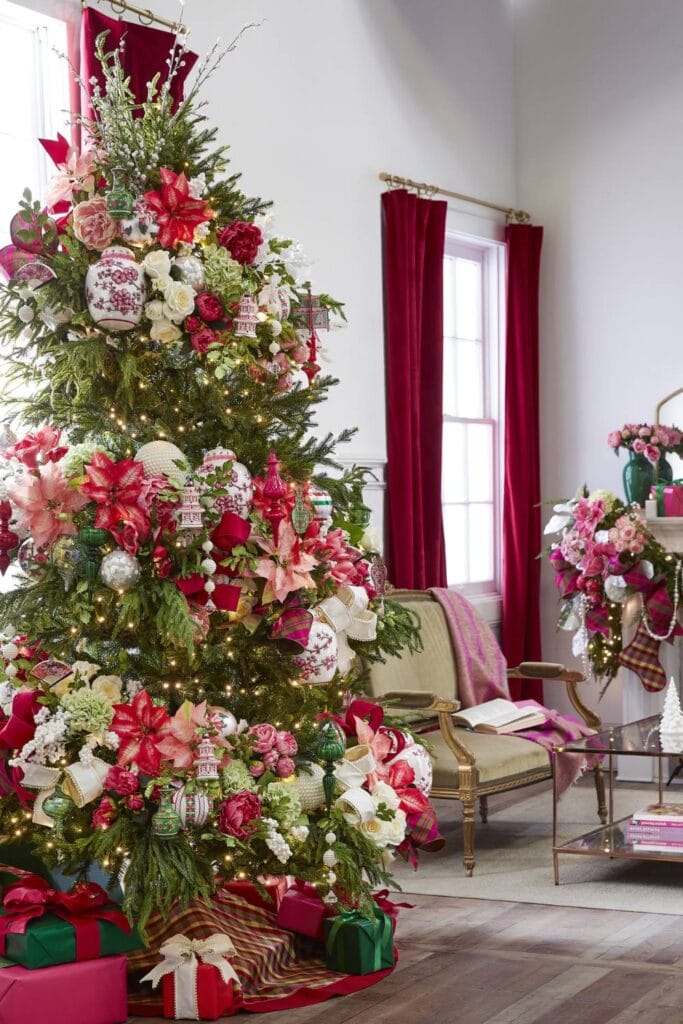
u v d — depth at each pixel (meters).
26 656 3.71
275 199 5.96
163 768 3.48
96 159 3.72
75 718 3.46
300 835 3.64
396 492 6.55
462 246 7.56
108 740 3.46
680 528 6.52
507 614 7.48
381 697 5.16
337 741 3.80
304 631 3.70
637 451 6.90
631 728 5.29
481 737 5.49
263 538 3.65
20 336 4.02
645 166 7.50
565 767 5.29
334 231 6.34
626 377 7.57
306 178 6.15
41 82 4.84
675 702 4.89
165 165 3.73
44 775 3.50
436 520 6.79
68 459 3.51
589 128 7.65
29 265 3.54
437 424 6.81
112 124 3.71
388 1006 3.59
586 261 7.68
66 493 3.46
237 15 5.71
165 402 3.74
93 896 3.53
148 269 3.54
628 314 7.55
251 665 3.91
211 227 3.82
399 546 6.53
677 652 6.80
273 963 3.84
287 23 6.04
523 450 7.53
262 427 3.78
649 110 7.48
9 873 3.74
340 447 6.33
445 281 7.46
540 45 7.81
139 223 3.58
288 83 6.04
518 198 7.85
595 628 6.71
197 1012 3.50
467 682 5.86
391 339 6.61
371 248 6.60
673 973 3.82
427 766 4.06
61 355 3.68
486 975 3.84
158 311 3.56
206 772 3.49
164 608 3.44
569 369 7.74
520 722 5.63
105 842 3.37
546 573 7.83
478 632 6.07
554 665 5.88
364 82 6.59
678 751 4.77
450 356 7.49
